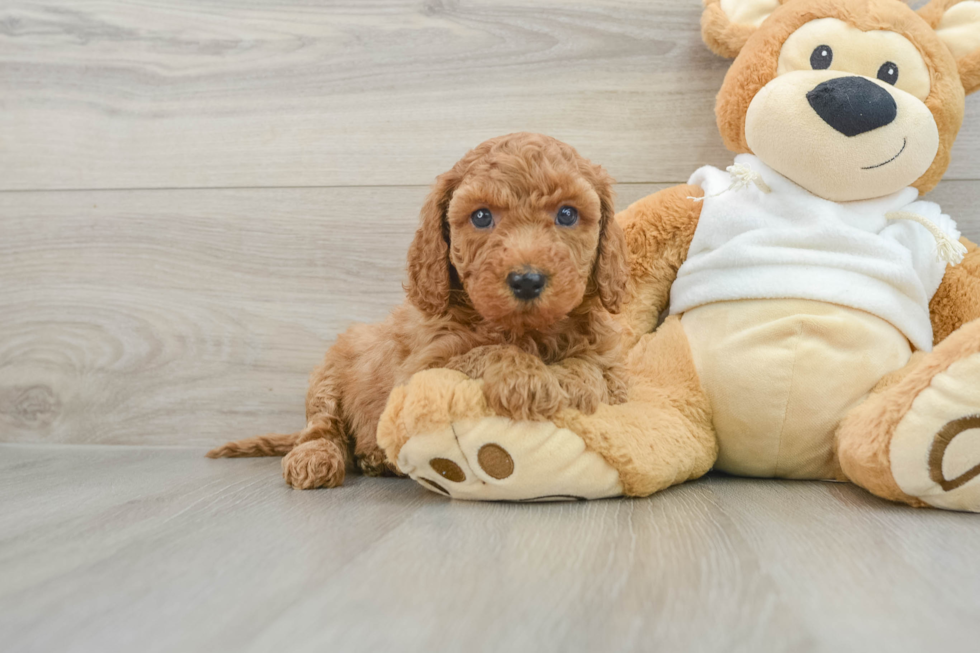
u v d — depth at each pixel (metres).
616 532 1.03
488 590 0.79
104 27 2.04
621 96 1.87
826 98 1.38
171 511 1.21
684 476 1.36
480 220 1.19
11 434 2.08
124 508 1.23
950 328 1.52
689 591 0.79
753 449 1.43
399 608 0.74
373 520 1.12
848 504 1.21
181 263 2.02
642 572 0.85
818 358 1.38
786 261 1.44
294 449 1.48
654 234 1.61
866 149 1.40
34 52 2.06
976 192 1.76
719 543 0.97
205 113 2.01
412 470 1.22
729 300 1.47
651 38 1.86
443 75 1.93
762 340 1.41
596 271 1.31
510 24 1.90
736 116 1.58
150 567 0.89
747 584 0.81
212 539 1.02
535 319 1.15
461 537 1.01
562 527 1.06
